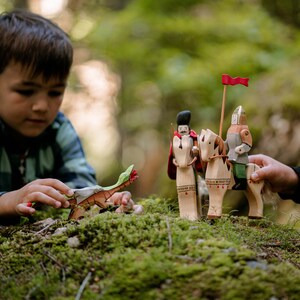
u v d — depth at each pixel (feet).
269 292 3.59
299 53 15.38
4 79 7.75
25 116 7.87
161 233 4.44
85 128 25.22
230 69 15.24
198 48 16.56
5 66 7.66
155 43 17.11
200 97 16.15
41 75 7.63
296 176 6.05
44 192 5.61
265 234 5.40
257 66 15.21
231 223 5.69
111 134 26.00
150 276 3.76
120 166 24.90
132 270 3.85
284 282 3.71
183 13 17.84
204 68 15.47
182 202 5.47
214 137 5.30
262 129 12.32
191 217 5.39
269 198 6.02
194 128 15.06
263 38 16.10
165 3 17.51
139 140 25.98
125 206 5.70
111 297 3.65
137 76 18.30
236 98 14.43
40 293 3.86
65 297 3.75
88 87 21.63
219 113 14.97
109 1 21.70
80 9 21.21
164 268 3.83
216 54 15.97
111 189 5.63
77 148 8.86
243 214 11.90
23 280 4.15
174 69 15.52
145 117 22.61
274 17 18.06
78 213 5.55
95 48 17.97
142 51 16.92
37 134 8.08
